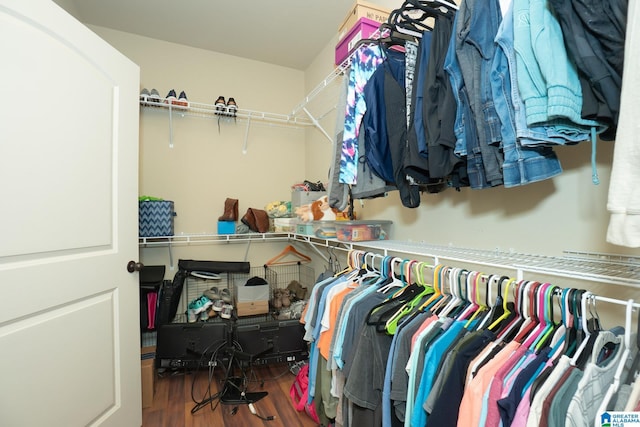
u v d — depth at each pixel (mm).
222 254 2600
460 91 867
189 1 1990
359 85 1251
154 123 2393
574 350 669
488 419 626
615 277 646
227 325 1995
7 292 956
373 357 976
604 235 828
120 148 1396
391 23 1155
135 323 1489
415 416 780
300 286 2646
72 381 1164
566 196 919
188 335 1948
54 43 1097
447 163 918
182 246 2473
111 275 1344
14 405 974
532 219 1016
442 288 1003
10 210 964
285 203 2609
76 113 1181
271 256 2770
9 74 962
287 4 2018
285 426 1535
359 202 2090
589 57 567
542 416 543
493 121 762
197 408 1672
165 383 1940
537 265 820
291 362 2131
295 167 2934
